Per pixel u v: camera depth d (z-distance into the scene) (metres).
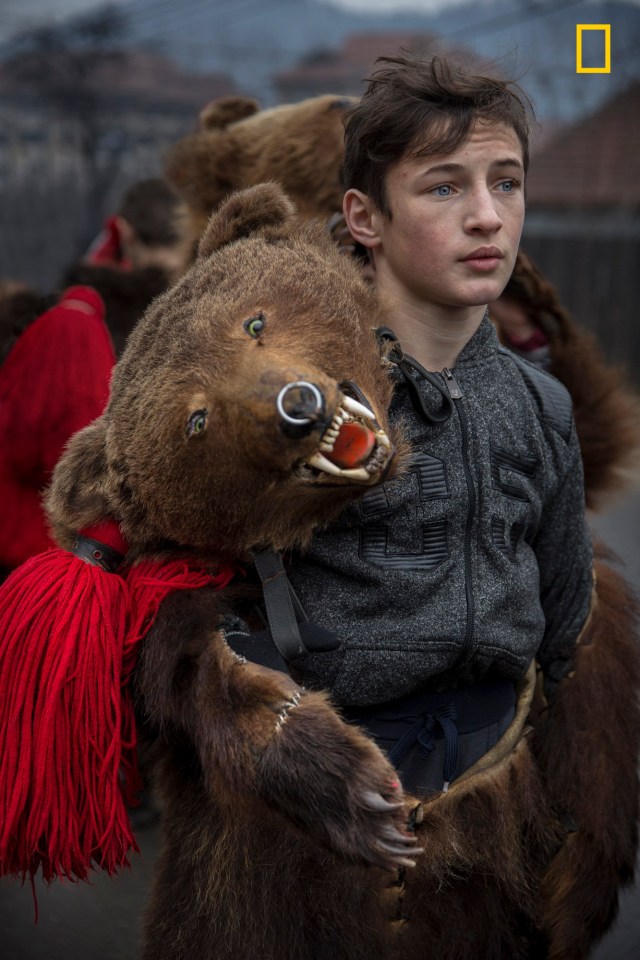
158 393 1.96
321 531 2.18
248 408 1.82
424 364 2.29
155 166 17.86
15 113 16.91
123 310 4.05
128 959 3.53
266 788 1.85
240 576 2.13
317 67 21.31
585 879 2.41
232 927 2.12
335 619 2.17
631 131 13.14
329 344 1.94
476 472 2.23
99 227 16.55
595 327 12.64
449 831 2.19
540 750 2.47
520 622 2.27
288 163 3.32
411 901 2.20
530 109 2.33
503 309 3.16
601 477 2.97
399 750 2.23
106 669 1.99
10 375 3.74
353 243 2.51
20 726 2.00
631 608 2.64
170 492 1.97
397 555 2.20
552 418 2.36
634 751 2.49
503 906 2.32
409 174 2.19
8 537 3.72
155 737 2.16
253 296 1.96
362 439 1.85
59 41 16.88
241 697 1.90
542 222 13.51
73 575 2.04
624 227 12.58
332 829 1.82
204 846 2.16
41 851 2.05
